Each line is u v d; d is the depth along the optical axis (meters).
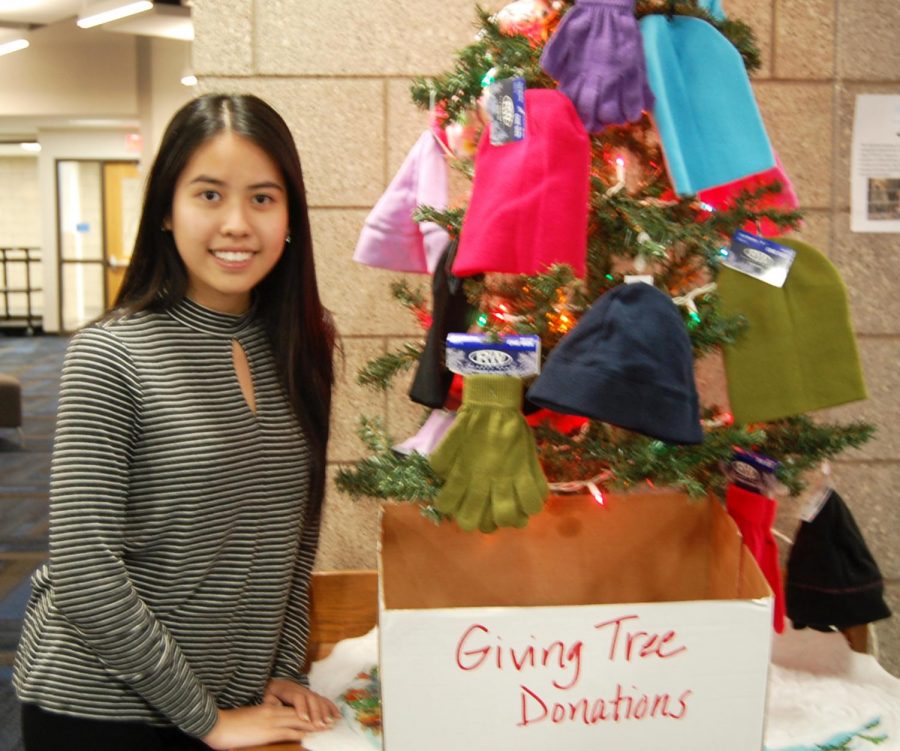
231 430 1.37
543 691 1.23
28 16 7.29
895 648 2.09
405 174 1.71
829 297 1.42
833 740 1.54
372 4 1.91
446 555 1.54
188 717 1.34
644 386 1.22
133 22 6.84
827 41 1.93
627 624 1.22
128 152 10.59
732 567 1.45
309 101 1.93
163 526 1.32
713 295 1.41
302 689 1.58
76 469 1.25
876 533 2.05
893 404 2.02
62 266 10.92
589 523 1.56
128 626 1.27
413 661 1.21
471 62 1.43
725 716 1.25
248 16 1.91
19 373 8.53
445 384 1.52
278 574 1.48
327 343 1.56
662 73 1.32
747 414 1.41
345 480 1.58
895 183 1.97
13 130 10.78
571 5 1.45
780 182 1.41
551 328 1.43
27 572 3.75
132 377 1.29
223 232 1.32
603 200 1.39
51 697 1.33
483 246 1.29
